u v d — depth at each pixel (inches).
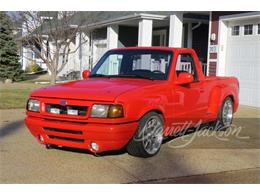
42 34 837.8
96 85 249.9
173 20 640.4
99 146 224.8
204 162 247.6
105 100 223.9
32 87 769.6
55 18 766.5
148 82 261.3
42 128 239.1
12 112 430.9
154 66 280.8
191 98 288.5
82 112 227.3
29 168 222.5
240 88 540.4
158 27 896.9
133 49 299.1
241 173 227.5
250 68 524.4
